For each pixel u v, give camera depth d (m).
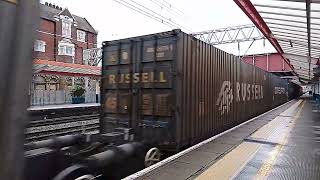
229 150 8.85
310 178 6.45
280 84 35.44
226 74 12.36
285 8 11.27
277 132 13.04
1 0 1.80
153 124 8.34
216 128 11.14
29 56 1.96
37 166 6.06
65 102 37.91
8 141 1.83
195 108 9.04
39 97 33.84
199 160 7.59
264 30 16.86
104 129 9.51
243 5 11.66
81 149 7.35
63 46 55.62
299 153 8.88
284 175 6.65
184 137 8.34
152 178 6.15
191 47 8.71
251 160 7.92
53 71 31.56
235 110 13.88
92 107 25.50
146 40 8.63
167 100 8.07
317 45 17.83
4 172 1.81
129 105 8.94
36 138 14.79
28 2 1.96
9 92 1.83
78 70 34.72
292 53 24.52
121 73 9.20
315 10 10.59
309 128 14.48
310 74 41.53
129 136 8.02
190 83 8.64
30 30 1.97
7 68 1.83
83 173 6.10
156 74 8.35
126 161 7.11
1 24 1.80
